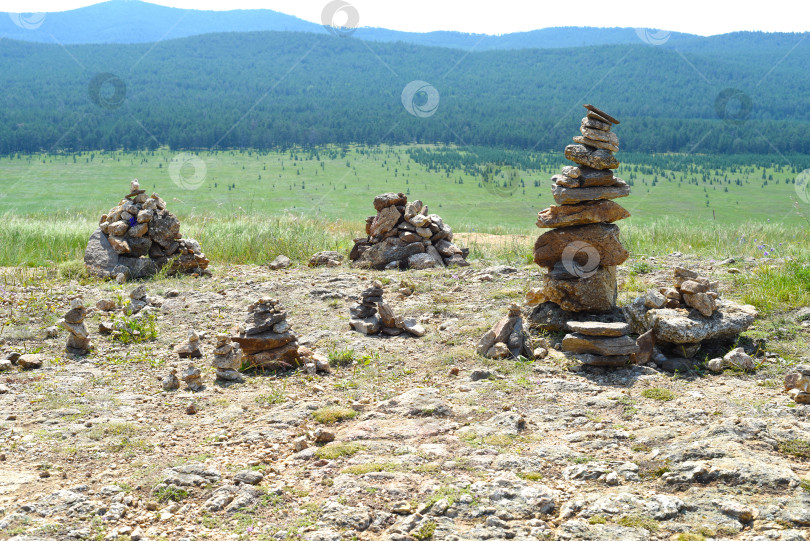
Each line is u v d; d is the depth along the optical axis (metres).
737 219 59.41
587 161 6.05
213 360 5.31
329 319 6.90
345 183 101.62
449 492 3.15
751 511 2.87
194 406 4.51
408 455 3.61
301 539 2.81
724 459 3.31
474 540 2.78
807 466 3.32
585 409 4.34
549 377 5.07
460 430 4.01
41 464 3.60
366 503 3.11
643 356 5.34
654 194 84.50
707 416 4.07
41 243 11.32
